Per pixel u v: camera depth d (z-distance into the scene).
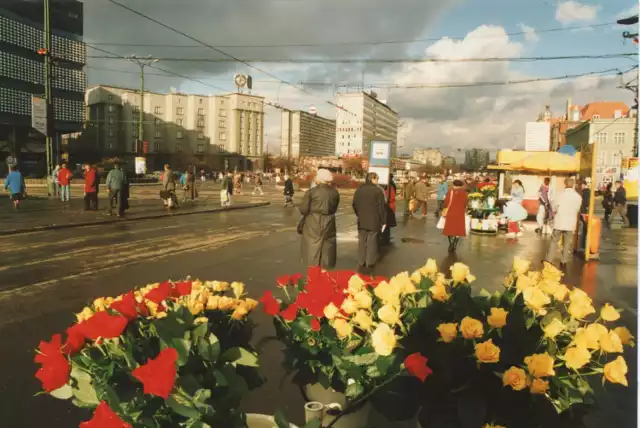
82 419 3.43
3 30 59.16
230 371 2.15
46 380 2.11
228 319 2.74
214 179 89.25
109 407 1.95
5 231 13.46
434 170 135.00
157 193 38.12
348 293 2.80
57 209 20.62
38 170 68.50
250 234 14.59
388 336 2.21
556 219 10.48
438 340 2.11
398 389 2.14
